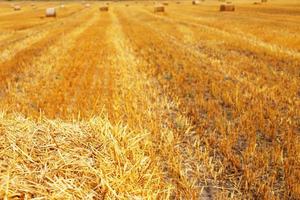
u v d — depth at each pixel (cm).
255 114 734
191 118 723
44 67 1197
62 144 409
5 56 1426
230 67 1173
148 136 581
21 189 313
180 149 584
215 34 1978
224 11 3912
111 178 357
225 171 518
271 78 1023
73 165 364
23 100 834
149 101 814
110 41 1777
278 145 573
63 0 11956
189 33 2061
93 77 1046
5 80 1030
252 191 468
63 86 937
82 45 1659
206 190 472
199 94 874
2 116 478
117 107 736
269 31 2005
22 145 395
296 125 680
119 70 1140
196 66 1196
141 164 413
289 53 1378
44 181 336
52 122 468
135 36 1961
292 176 486
